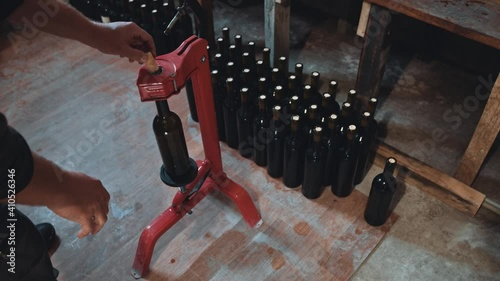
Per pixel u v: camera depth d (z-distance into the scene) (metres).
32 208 2.10
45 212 2.09
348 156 1.87
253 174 2.20
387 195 1.81
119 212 2.06
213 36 2.87
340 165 1.93
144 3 2.75
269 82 2.10
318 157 1.87
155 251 1.91
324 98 1.84
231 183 1.92
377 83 2.12
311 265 1.84
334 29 3.15
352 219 2.00
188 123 2.49
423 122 2.44
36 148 2.38
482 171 2.19
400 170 2.14
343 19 3.03
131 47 1.41
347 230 1.96
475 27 1.52
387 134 2.38
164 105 1.42
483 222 1.98
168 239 1.95
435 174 2.06
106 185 2.18
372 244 1.91
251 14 3.33
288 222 1.99
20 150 0.85
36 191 0.91
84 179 1.02
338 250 1.89
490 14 1.58
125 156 2.32
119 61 2.94
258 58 2.92
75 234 1.99
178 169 1.56
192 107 2.40
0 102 2.67
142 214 2.06
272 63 2.54
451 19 1.56
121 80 2.79
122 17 2.83
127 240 1.96
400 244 1.91
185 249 1.91
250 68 2.10
